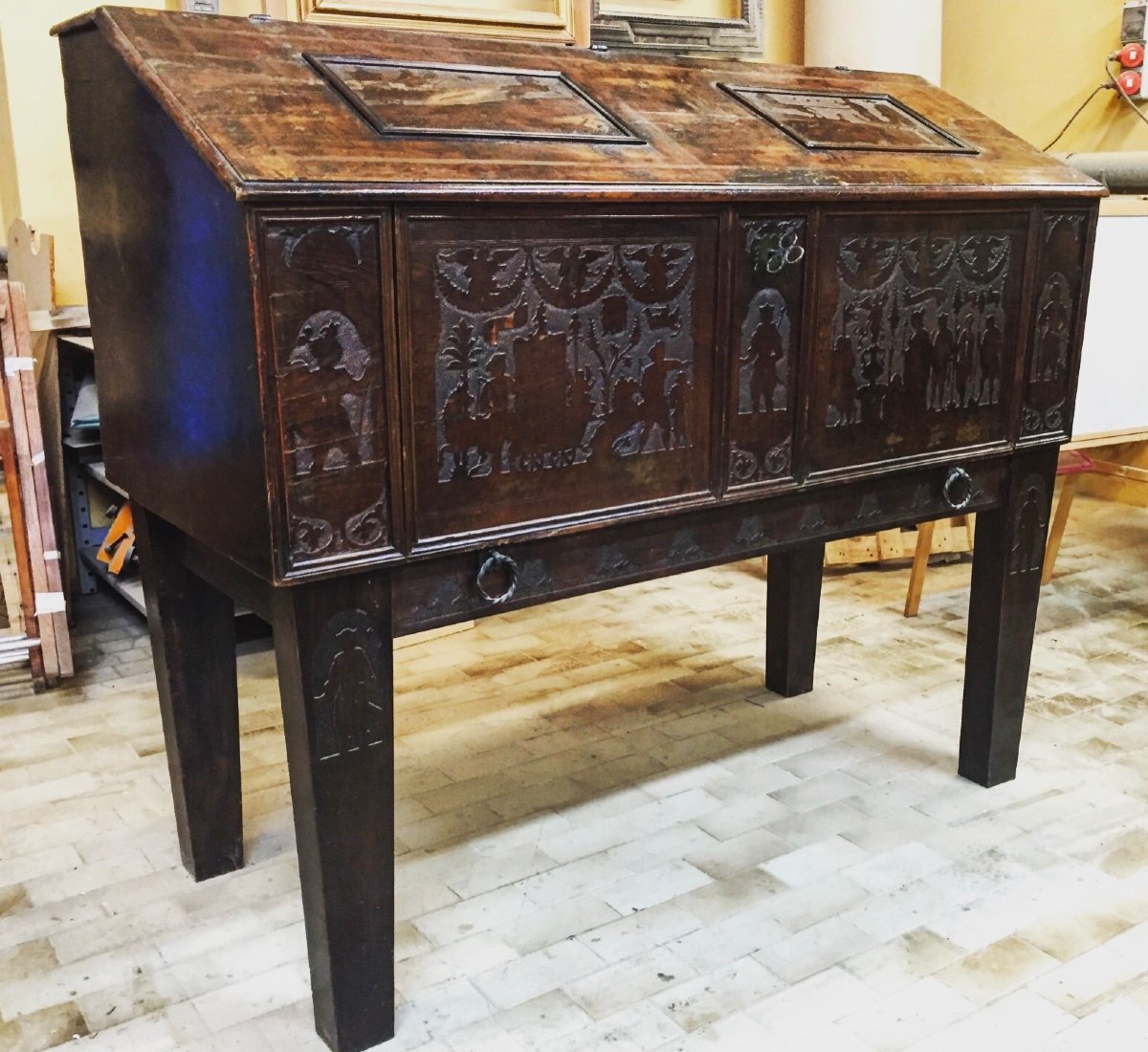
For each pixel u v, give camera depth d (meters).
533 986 1.78
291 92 1.55
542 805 2.35
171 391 1.63
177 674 1.97
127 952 1.89
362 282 1.42
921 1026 1.67
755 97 2.06
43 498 2.94
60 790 2.45
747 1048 1.64
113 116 1.63
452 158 1.51
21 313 2.85
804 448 1.92
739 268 1.76
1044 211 2.13
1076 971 1.80
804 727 2.71
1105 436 3.31
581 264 1.60
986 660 2.33
